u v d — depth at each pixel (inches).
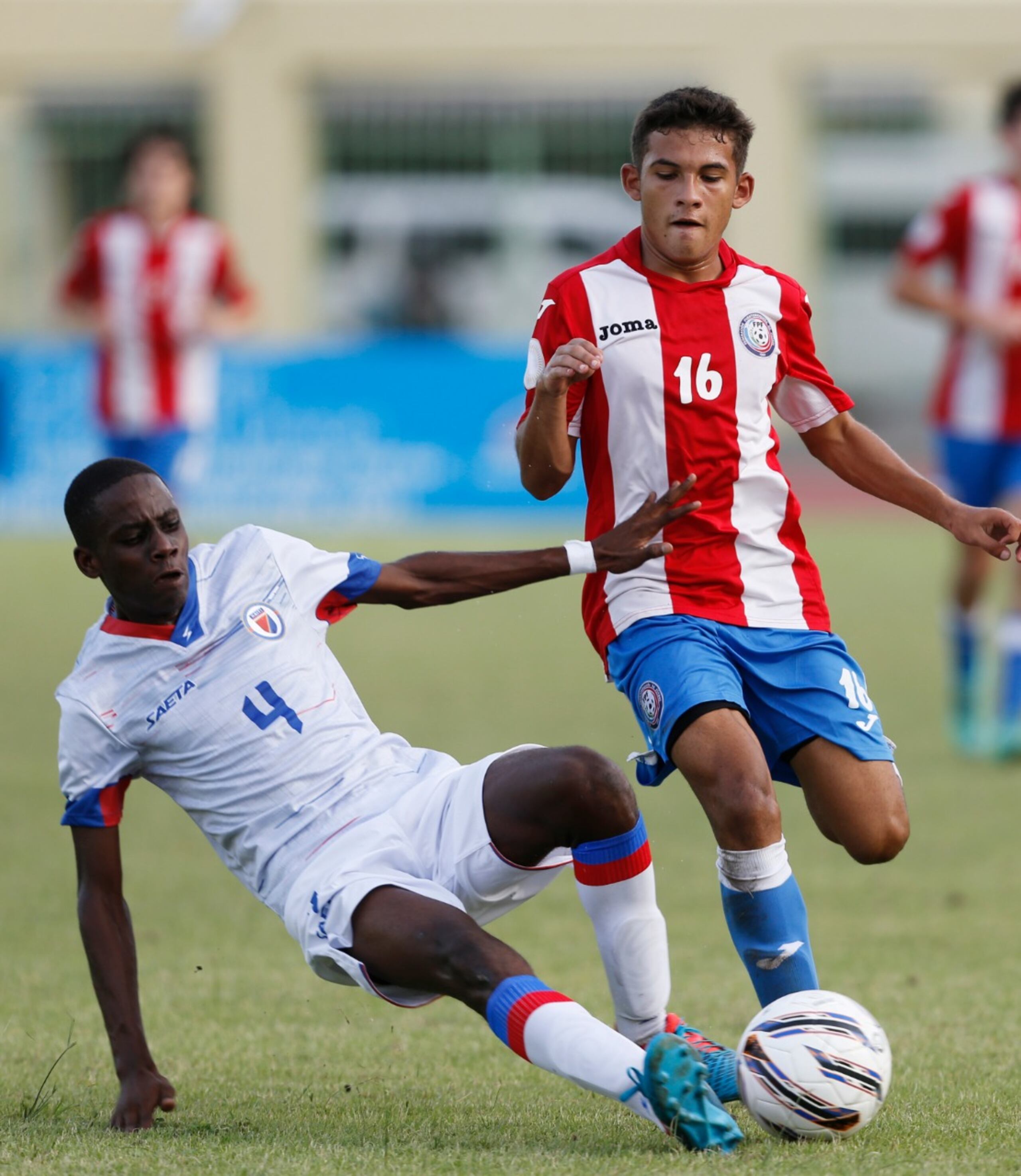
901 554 2358.5
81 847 545.0
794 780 593.9
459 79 3526.1
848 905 868.6
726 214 591.2
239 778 536.4
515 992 479.5
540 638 1831.9
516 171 3535.9
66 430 2412.6
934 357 3393.2
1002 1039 630.5
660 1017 553.3
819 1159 461.1
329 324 3543.3
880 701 1451.8
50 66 3506.4
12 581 2084.2
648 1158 464.8
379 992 507.2
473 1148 487.5
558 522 2418.8
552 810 522.6
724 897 558.9
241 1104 550.6
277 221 3531.0
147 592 532.4
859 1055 484.7
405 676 1557.6
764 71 3494.1
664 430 589.6
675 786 1183.6
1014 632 1245.7
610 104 3523.6
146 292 1734.7
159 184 1727.4
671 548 564.1
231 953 792.3
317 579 561.9
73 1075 597.6
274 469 2378.2
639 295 597.3
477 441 2407.7
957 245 1279.5
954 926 821.2
